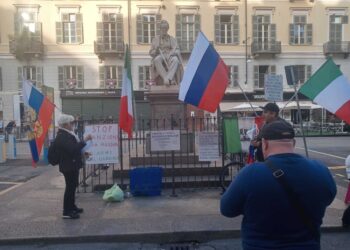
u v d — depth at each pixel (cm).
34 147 970
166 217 738
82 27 3603
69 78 3619
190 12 3659
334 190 243
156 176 922
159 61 1227
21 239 639
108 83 3603
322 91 766
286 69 885
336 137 3009
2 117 3581
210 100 844
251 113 3422
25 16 3578
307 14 3744
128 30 3616
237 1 3684
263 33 3731
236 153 1042
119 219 733
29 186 1102
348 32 3775
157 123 1124
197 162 1091
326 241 625
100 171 1109
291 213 229
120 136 962
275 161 238
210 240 650
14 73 3597
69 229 680
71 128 764
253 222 237
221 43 3694
